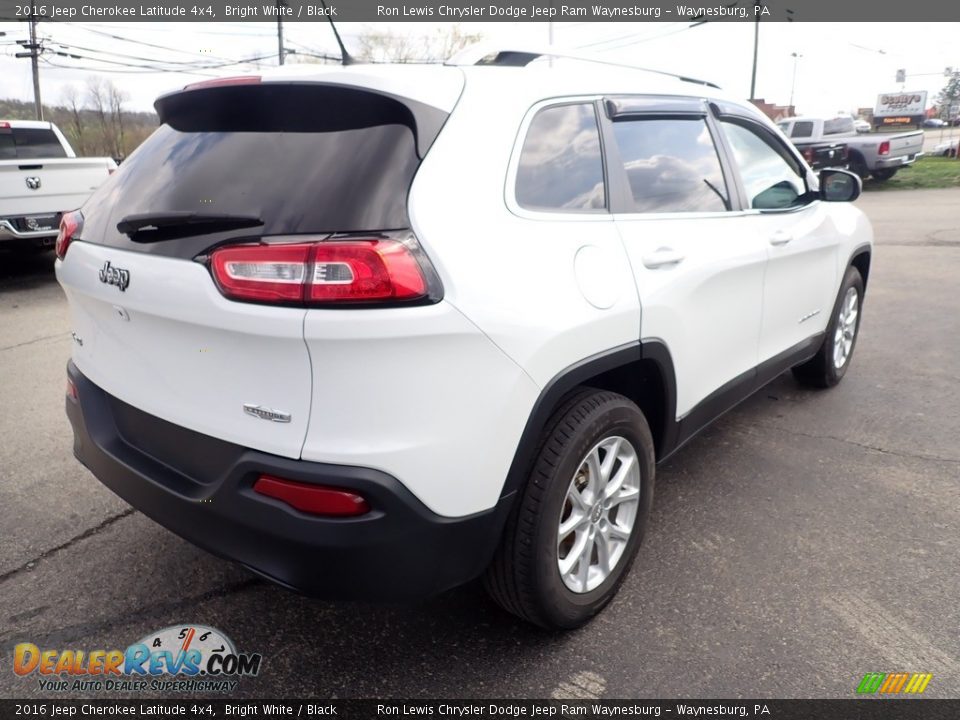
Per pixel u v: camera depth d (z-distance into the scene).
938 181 19.23
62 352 5.75
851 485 3.45
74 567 2.84
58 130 10.21
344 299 1.75
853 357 5.42
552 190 2.29
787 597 2.63
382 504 1.84
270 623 2.54
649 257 2.53
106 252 2.23
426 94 2.03
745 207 3.26
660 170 2.80
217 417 2.00
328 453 1.82
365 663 2.35
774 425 4.17
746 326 3.28
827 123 19.45
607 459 2.45
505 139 2.16
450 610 2.60
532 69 2.44
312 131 2.05
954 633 2.44
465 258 1.92
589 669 2.31
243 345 1.87
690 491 3.41
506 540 2.19
